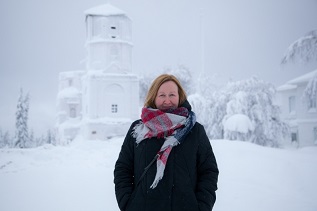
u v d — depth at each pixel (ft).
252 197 24.82
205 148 9.04
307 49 68.28
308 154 46.50
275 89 116.47
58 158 52.85
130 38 142.10
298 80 132.36
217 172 9.00
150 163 8.52
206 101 126.82
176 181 8.34
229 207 21.88
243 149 47.88
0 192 27.68
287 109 140.77
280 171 35.60
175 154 8.59
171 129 8.75
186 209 8.16
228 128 102.27
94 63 138.10
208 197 8.41
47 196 26.02
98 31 139.44
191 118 9.00
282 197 24.89
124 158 9.45
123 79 134.41
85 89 141.79
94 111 130.93
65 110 169.07
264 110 112.57
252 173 34.91
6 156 51.80
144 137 8.89
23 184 31.58
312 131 127.54
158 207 8.15
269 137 111.75
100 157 52.03
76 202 23.76
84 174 38.06
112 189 28.53
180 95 9.68
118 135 130.11
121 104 133.80
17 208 22.29
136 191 8.57
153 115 8.94
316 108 127.65
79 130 161.79
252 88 114.93
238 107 109.09
